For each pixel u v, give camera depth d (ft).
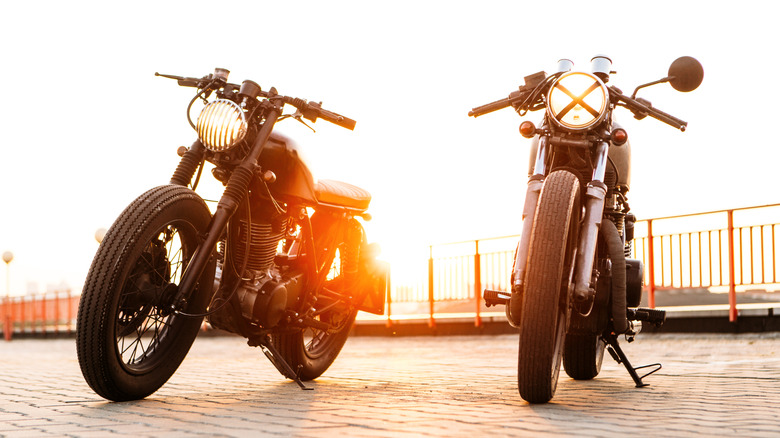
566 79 11.48
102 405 11.21
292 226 13.51
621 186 13.10
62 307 84.28
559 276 10.45
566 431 8.25
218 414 10.00
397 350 30.78
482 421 9.02
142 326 12.26
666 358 21.11
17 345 61.98
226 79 12.26
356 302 15.12
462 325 44.09
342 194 14.02
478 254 43.60
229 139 11.57
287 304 13.29
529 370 10.39
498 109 13.05
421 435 8.06
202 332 61.41
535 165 11.77
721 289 33.65
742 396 11.44
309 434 8.20
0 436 8.46
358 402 11.18
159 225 11.15
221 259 13.07
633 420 9.05
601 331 12.44
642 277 13.03
